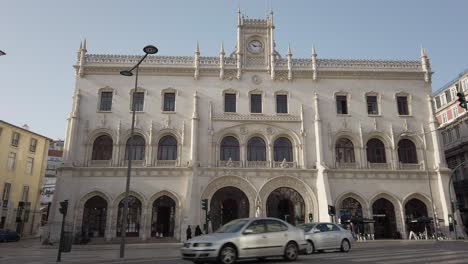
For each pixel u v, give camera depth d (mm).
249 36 47750
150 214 40875
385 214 43281
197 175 41625
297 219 41938
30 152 58531
